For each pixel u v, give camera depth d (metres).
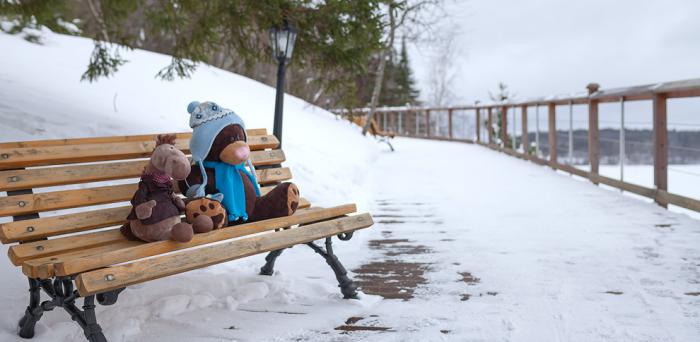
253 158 4.03
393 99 33.50
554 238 5.10
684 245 4.72
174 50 7.41
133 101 8.23
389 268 4.27
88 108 7.00
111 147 3.43
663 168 6.75
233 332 3.06
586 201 7.09
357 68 7.69
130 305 3.31
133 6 7.52
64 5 7.45
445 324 3.14
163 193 2.98
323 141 10.17
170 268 2.68
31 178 3.09
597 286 3.72
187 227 2.81
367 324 3.17
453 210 6.62
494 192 7.95
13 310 3.08
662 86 6.35
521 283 3.83
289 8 6.61
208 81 11.38
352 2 6.62
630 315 3.20
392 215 6.36
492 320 3.18
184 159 2.94
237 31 7.07
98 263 2.56
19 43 10.20
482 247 4.84
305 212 3.58
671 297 3.47
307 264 4.37
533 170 10.59
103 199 3.26
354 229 3.61
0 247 3.77
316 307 3.44
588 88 8.87
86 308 2.62
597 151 8.87
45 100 6.77
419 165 11.48
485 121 17.47
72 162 3.37
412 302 3.52
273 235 3.14
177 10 7.54
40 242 2.88
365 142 13.36
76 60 10.04
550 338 2.92
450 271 4.16
